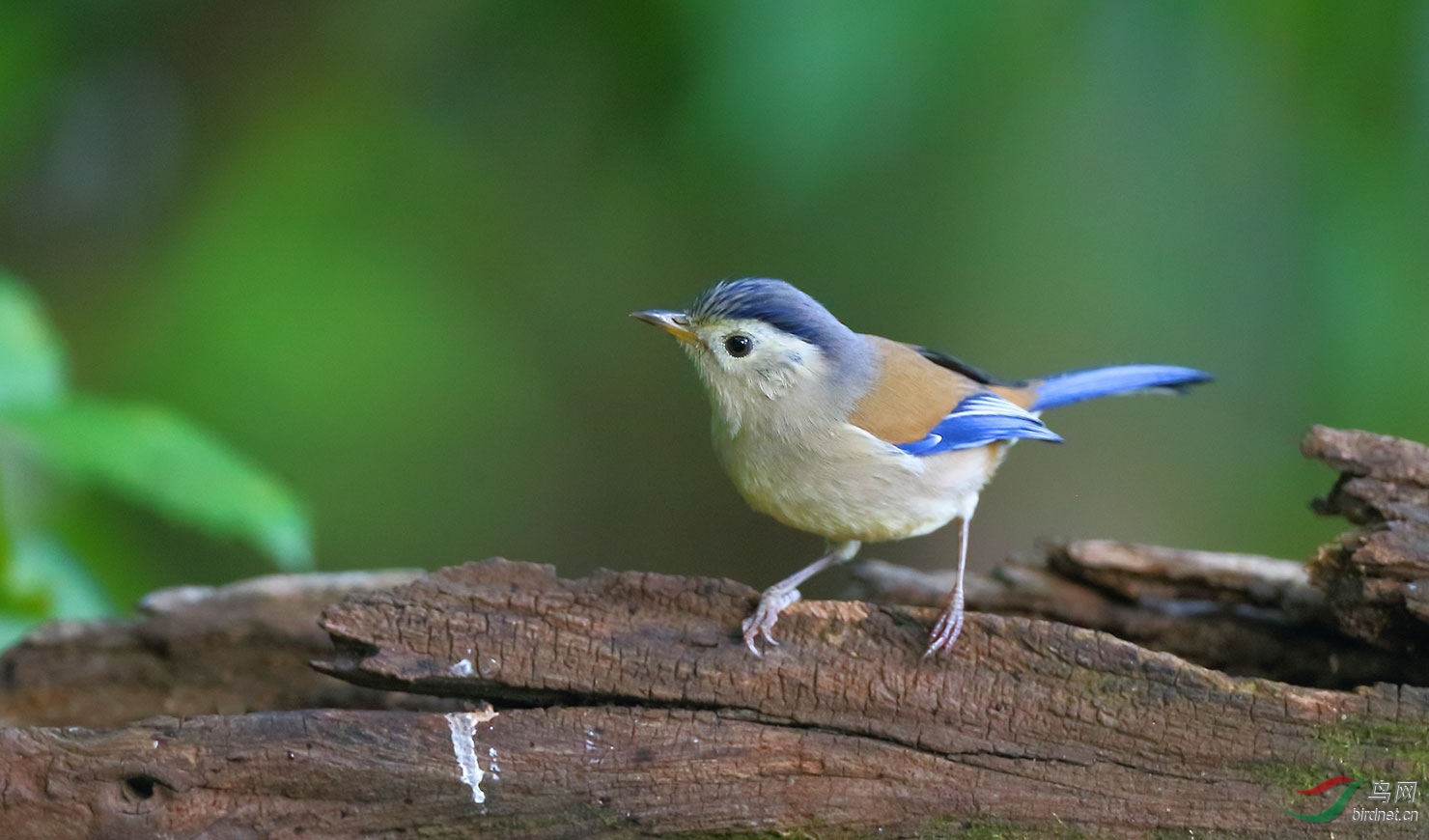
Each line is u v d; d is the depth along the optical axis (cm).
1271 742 741
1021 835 758
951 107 1127
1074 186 1248
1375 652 873
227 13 1435
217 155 1465
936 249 1351
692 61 1106
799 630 773
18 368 959
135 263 1459
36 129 1427
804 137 1080
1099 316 1335
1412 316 1127
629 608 782
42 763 719
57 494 1085
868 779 760
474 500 1472
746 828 759
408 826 745
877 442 897
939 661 764
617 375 1580
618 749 756
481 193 1449
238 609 960
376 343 1421
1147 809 749
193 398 1377
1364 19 1061
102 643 954
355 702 943
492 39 1340
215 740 730
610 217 1431
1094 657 754
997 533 1564
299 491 1403
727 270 1484
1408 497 810
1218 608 936
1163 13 1080
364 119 1439
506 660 768
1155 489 1533
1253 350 1259
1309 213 1136
